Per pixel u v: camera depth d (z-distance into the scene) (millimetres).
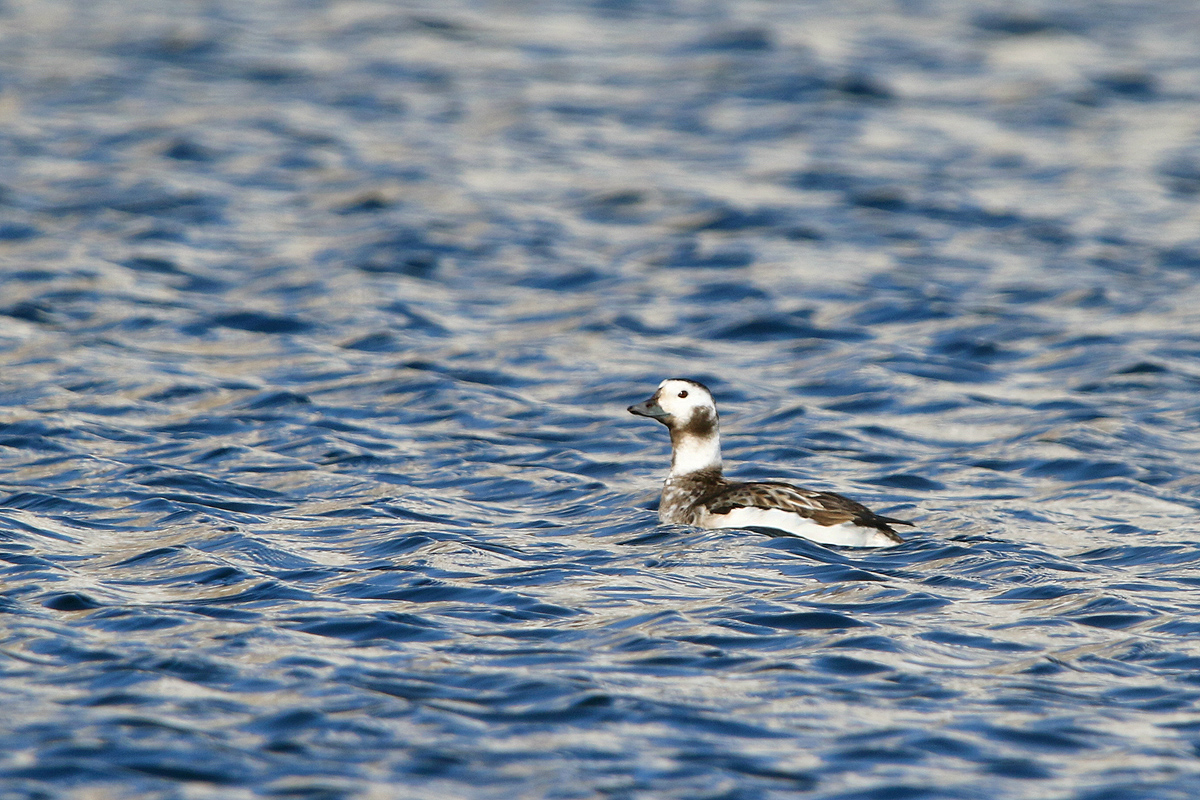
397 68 39281
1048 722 9383
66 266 23891
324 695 9594
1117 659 10500
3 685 9641
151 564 12406
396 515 14180
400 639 10672
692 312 23297
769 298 23891
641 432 17625
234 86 36906
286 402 18250
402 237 26406
